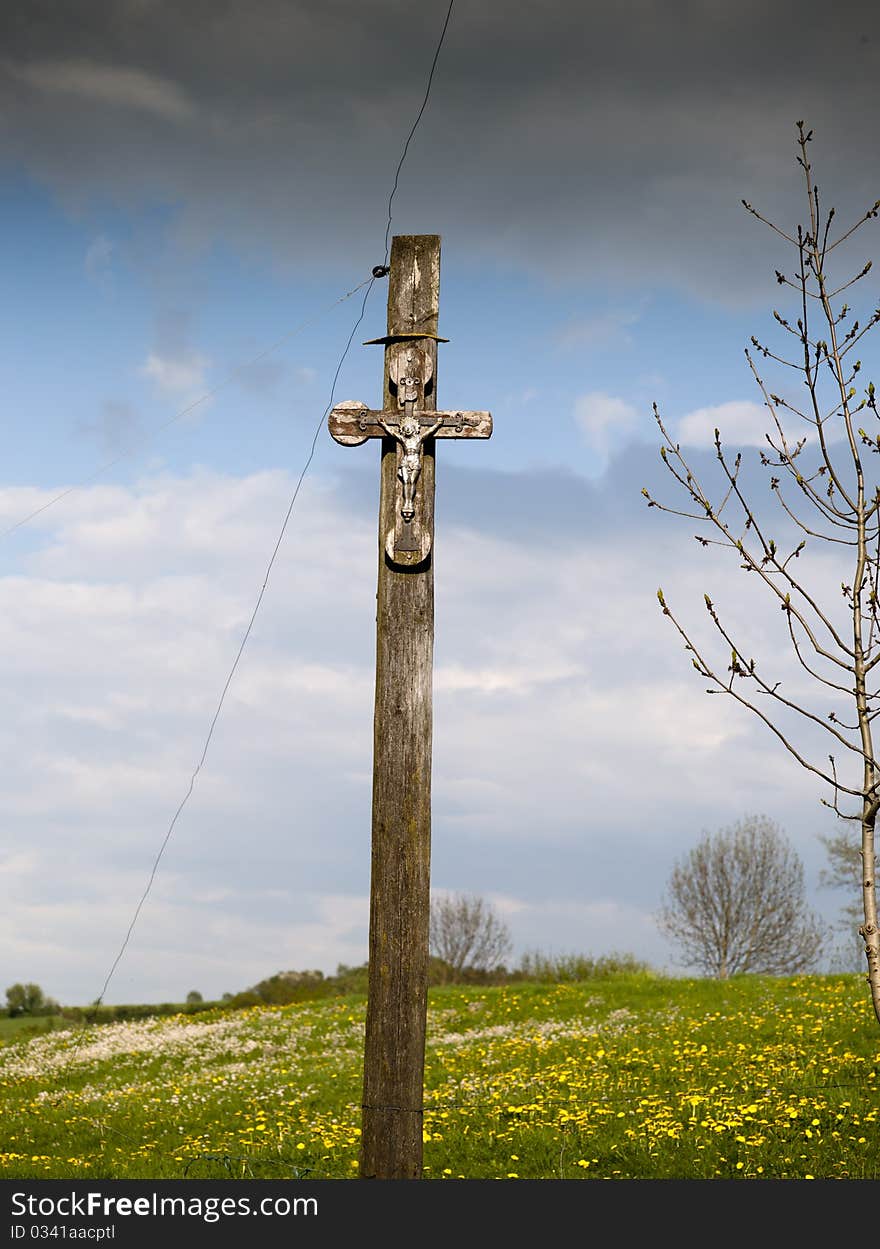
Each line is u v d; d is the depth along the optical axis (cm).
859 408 656
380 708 813
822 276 669
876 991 631
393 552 825
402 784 802
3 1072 2448
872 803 639
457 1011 2662
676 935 4309
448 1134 1362
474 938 4631
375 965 789
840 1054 1617
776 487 674
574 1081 1602
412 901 790
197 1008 3731
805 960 4172
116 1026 2981
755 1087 1438
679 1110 1352
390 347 859
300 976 4047
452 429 838
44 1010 3769
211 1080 2008
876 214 667
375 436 845
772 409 677
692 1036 1950
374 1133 772
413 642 818
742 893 4253
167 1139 1538
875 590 637
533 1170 1179
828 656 644
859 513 648
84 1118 1758
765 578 660
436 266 867
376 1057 781
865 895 645
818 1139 1169
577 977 3272
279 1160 1329
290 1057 2236
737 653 653
